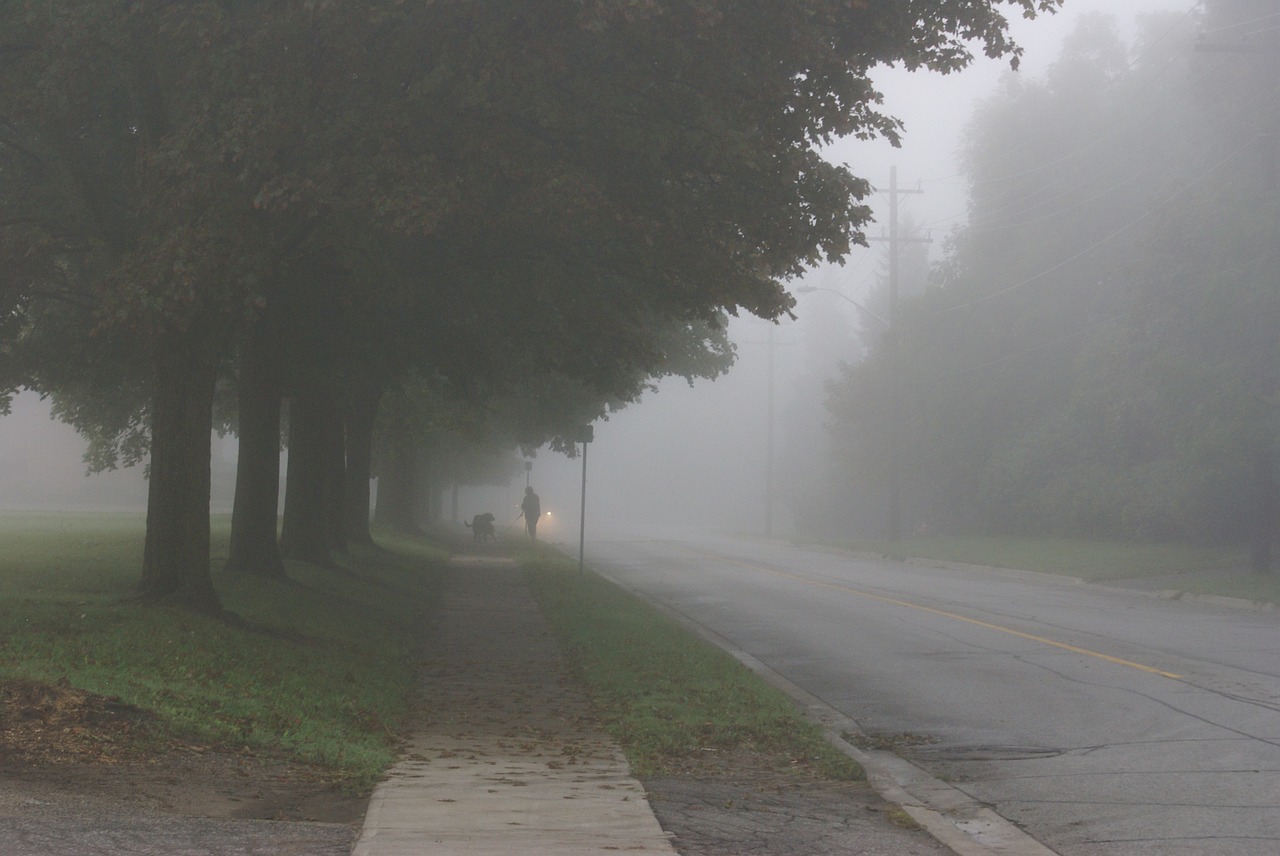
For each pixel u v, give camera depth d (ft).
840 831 28.96
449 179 50.44
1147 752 38.86
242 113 46.26
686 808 30.50
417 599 87.86
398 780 32.91
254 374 73.26
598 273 64.49
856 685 54.24
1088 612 85.71
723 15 46.83
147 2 48.83
